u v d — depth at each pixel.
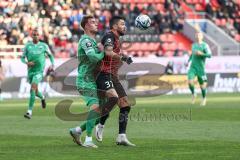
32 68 54.25
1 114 56.72
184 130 40.53
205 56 66.56
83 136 37.81
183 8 117.31
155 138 36.12
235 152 29.59
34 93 52.34
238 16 118.88
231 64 95.06
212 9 117.50
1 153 29.84
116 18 32.75
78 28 104.31
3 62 86.12
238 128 41.66
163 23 110.00
